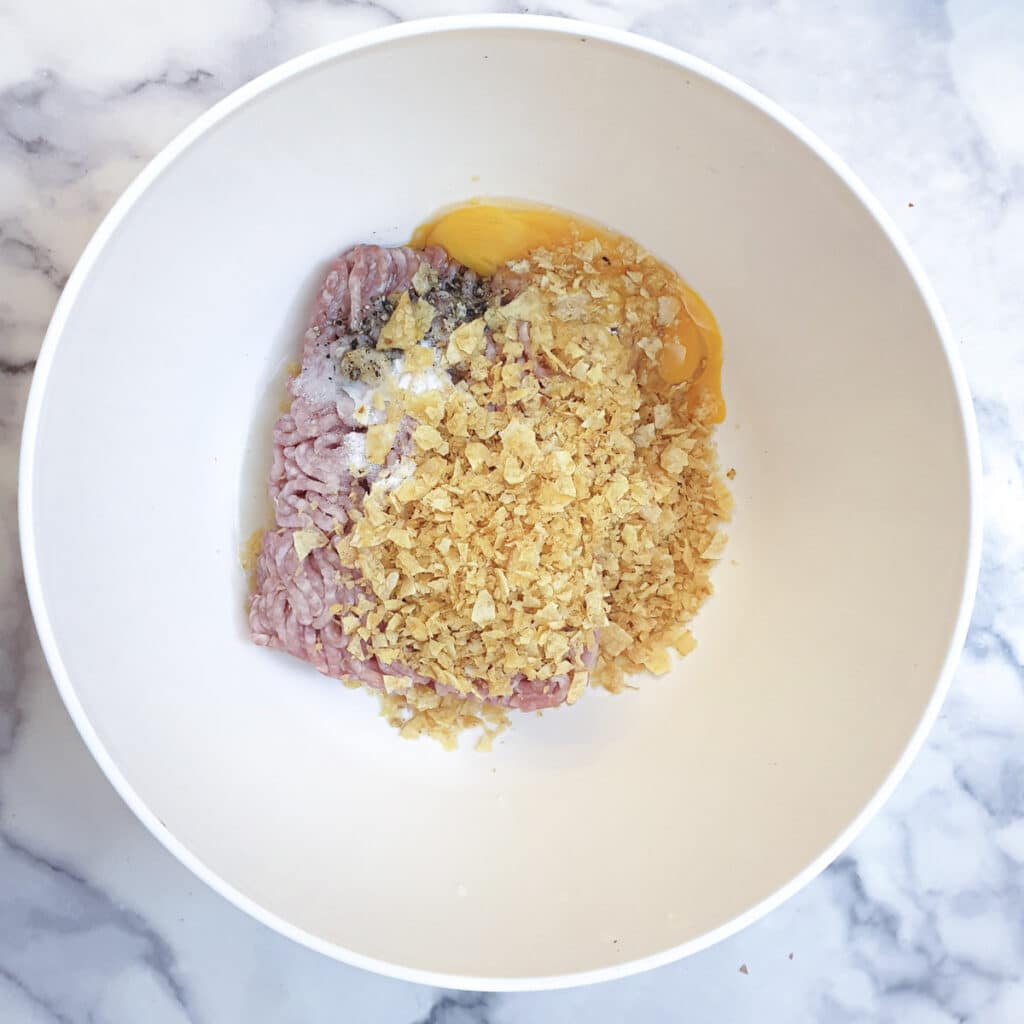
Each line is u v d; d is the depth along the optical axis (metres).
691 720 0.31
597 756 0.31
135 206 0.24
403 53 0.25
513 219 0.30
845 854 0.34
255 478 0.32
